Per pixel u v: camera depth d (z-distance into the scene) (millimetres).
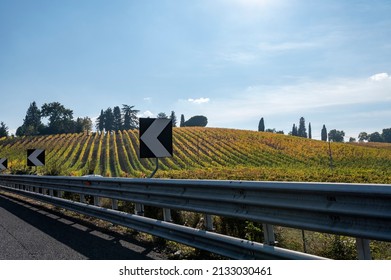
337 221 3113
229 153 63281
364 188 2793
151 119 6805
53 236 5945
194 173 28453
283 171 37406
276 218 3621
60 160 64250
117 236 5879
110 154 70812
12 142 101000
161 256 4574
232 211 4137
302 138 85500
